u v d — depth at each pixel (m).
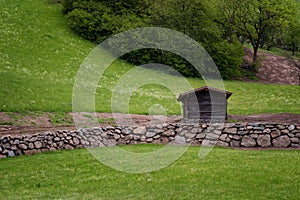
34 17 62.31
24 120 31.77
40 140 24.48
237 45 63.12
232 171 19.72
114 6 63.09
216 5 67.56
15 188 18.70
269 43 81.56
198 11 59.59
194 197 16.83
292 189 17.44
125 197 17.09
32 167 21.33
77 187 18.58
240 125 25.64
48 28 59.81
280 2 66.50
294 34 76.56
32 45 53.06
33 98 36.72
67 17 61.94
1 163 22.19
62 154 23.69
